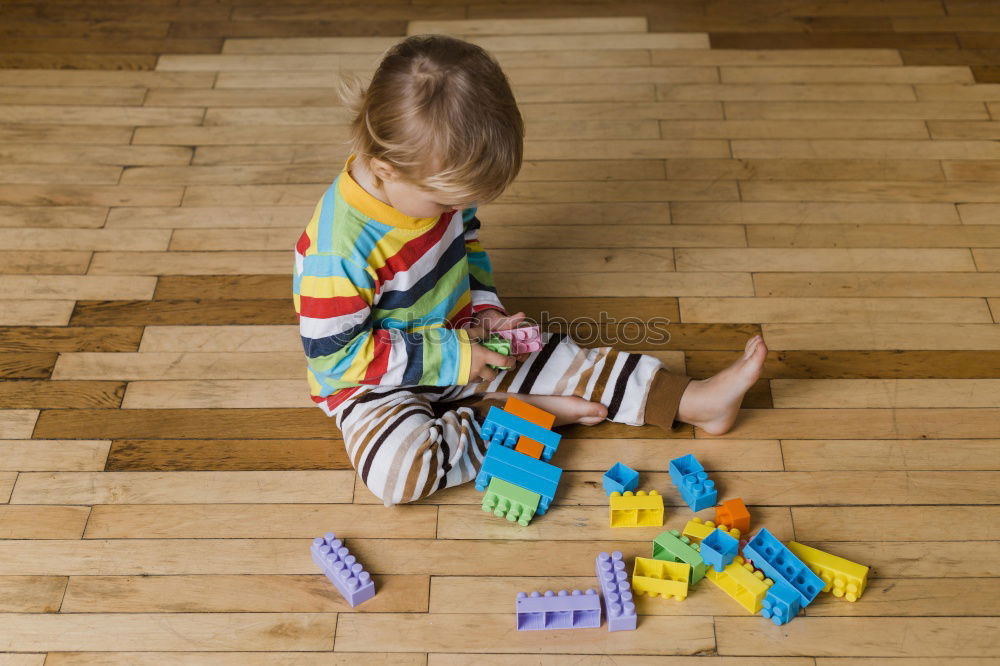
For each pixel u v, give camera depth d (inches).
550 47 87.4
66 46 88.3
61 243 71.8
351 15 91.0
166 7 92.1
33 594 52.9
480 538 54.9
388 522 55.8
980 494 56.4
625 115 80.9
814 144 78.2
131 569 53.9
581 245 71.2
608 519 55.7
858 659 49.5
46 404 61.9
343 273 50.7
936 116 80.3
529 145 78.5
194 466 58.7
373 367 53.6
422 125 44.9
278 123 81.0
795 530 55.0
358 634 51.1
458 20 90.4
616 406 58.7
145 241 71.9
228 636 51.2
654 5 91.4
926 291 67.7
